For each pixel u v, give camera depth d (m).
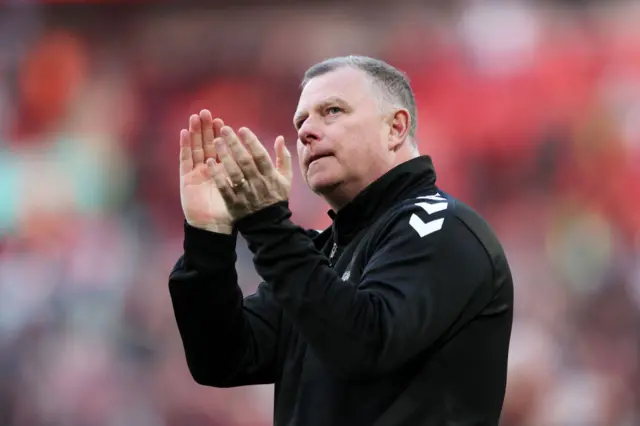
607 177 19.48
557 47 20.06
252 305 5.71
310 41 21.33
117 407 20.50
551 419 18.62
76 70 22.19
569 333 19.03
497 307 4.95
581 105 19.81
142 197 21.61
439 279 4.63
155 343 20.77
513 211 19.81
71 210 21.67
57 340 20.94
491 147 20.08
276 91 21.34
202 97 21.69
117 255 21.36
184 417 20.23
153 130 21.81
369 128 5.37
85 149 21.89
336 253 5.47
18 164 21.94
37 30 22.44
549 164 19.80
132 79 22.05
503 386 5.02
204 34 21.78
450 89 20.39
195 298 5.21
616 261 19.14
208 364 5.43
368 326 4.39
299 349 5.21
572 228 19.48
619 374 18.62
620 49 19.81
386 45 20.88
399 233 4.85
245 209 4.59
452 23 20.58
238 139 4.56
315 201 20.02
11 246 21.55
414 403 4.66
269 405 19.81
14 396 20.67
